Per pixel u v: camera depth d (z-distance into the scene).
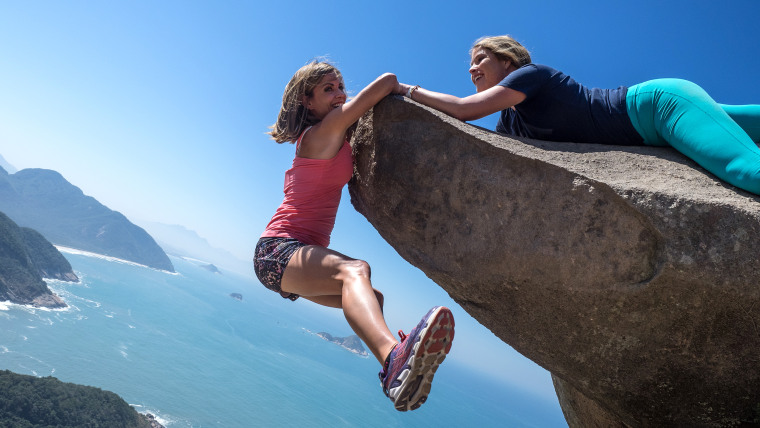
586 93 2.66
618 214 2.14
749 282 1.94
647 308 2.13
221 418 116.50
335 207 2.72
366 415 181.88
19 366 96.69
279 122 2.81
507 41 3.04
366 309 1.98
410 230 2.75
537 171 2.34
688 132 2.32
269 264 2.51
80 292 194.00
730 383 2.13
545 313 2.40
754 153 2.09
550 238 2.28
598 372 2.40
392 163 2.78
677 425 2.31
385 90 2.64
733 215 1.97
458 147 2.57
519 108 2.79
